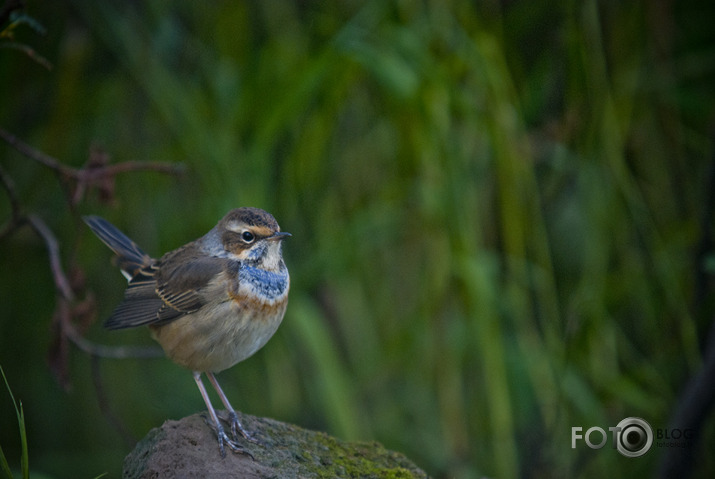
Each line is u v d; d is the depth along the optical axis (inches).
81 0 440.5
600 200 441.1
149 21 458.0
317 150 436.8
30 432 483.8
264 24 484.1
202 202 466.9
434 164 414.9
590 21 436.8
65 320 346.9
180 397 488.1
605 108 439.5
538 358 428.1
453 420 445.4
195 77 468.4
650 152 471.8
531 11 457.7
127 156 474.9
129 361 493.7
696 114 469.7
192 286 309.9
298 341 472.7
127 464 275.4
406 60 410.3
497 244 462.0
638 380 437.4
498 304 434.6
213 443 276.4
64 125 438.9
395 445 459.2
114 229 376.2
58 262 351.3
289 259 460.1
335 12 465.1
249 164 424.8
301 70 408.2
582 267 467.2
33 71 462.9
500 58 433.4
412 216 449.4
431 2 434.6
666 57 465.4
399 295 470.9
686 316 436.5
